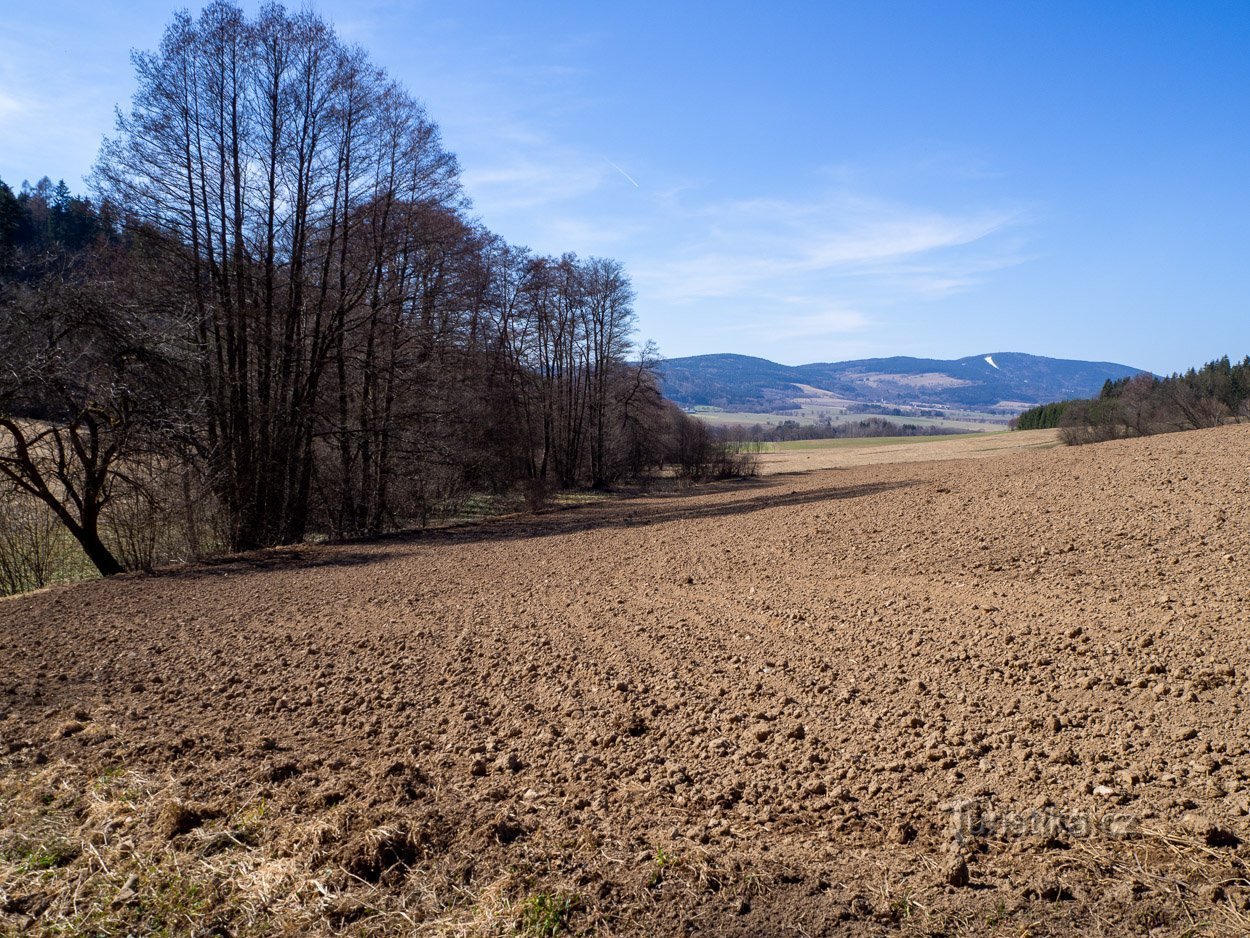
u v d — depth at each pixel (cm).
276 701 665
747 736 535
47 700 681
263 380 1997
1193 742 444
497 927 332
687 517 2158
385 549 1842
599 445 4512
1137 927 309
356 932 336
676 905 346
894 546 1213
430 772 502
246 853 400
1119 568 878
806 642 750
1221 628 606
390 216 2234
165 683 729
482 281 2859
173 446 1662
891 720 538
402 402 2391
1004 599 817
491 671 728
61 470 1602
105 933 342
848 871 366
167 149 1792
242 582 1373
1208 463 1498
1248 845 348
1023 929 314
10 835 426
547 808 444
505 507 3183
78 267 1775
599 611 970
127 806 451
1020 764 451
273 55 1895
